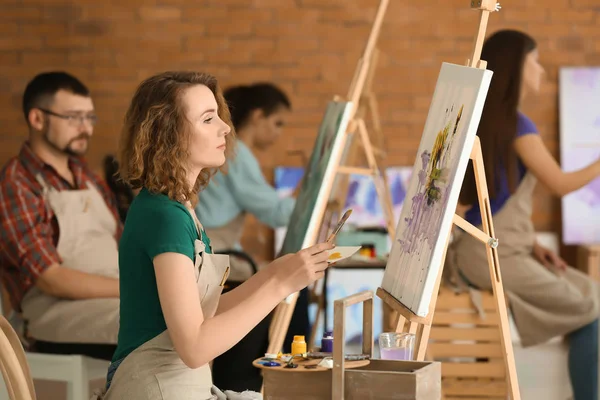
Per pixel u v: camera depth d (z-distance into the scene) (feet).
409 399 7.07
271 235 22.41
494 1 8.80
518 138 14.05
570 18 22.47
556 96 22.41
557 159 22.47
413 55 22.61
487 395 14.28
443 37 22.57
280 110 17.95
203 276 7.70
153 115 7.77
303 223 11.77
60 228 13.94
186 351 7.18
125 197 15.80
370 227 19.10
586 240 21.86
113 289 13.52
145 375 7.62
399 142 22.67
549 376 14.75
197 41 22.52
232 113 17.83
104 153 22.44
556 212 22.41
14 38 22.35
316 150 12.80
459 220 8.69
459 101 8.45
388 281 9.42
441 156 8.54
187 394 7.71
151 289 7.58
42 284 13.48
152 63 22.50
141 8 22.44
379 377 7.16
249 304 7.38
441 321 14.33
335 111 12.37
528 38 14.15
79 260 13.98
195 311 7.27
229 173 16.70
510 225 14.25
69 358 13.25
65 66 22.41
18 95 22.40
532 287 14.23
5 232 13.62
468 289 14.42
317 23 22.57
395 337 8.41
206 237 8.24
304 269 7.55
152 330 7.66
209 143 7.86
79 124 14.28
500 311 8.80
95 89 22.49
